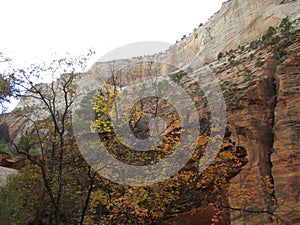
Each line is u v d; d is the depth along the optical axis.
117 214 8.32
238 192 9.62
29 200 9.41
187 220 10.17
